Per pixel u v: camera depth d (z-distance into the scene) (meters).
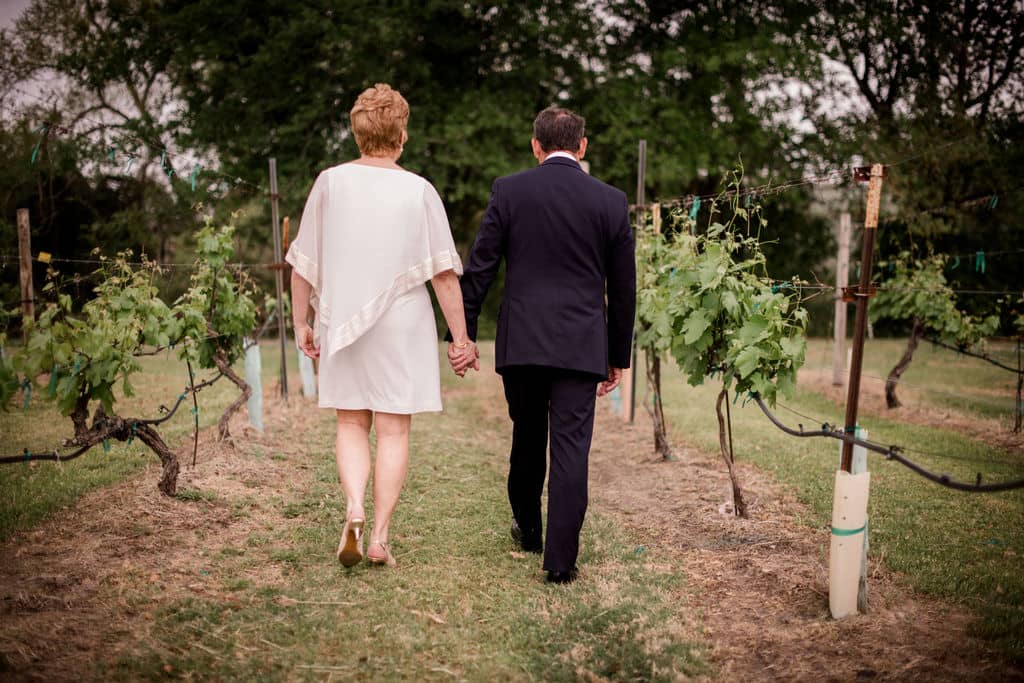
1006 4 12.69
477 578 2.73
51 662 2.04
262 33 12.44
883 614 2.43
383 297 2.58
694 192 15.19
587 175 2.73
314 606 2.45
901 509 3.54
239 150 12.95
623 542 3.16
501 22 12.88
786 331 3.30
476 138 12.60
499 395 7.00
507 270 2.71
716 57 12.71
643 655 2.20
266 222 12.52
